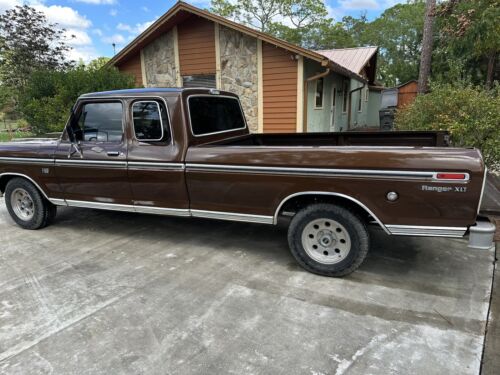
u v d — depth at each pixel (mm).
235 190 3621
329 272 3461
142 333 2711
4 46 20141
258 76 10711
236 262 3875
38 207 4906
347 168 3115
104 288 3379
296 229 3508
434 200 2900
